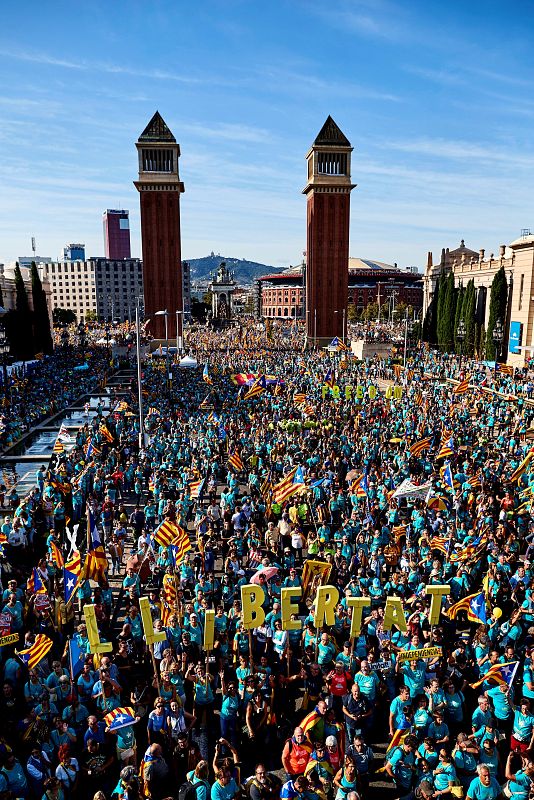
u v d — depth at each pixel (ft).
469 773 34.30
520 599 53.93
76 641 40.65
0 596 56.70
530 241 258.16
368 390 164.86
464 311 298.76
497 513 77.46
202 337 416.46
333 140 371.76
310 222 385.50
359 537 64.69
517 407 154.30
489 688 41.32
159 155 370.94
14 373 215.72
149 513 79.25
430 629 48.93
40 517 81.51
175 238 377.30
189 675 41.22
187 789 30.94
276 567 55.72
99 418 145.89
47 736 36.73
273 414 143.23
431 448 108.78
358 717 39.01
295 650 50.26
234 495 82.07
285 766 33.91
